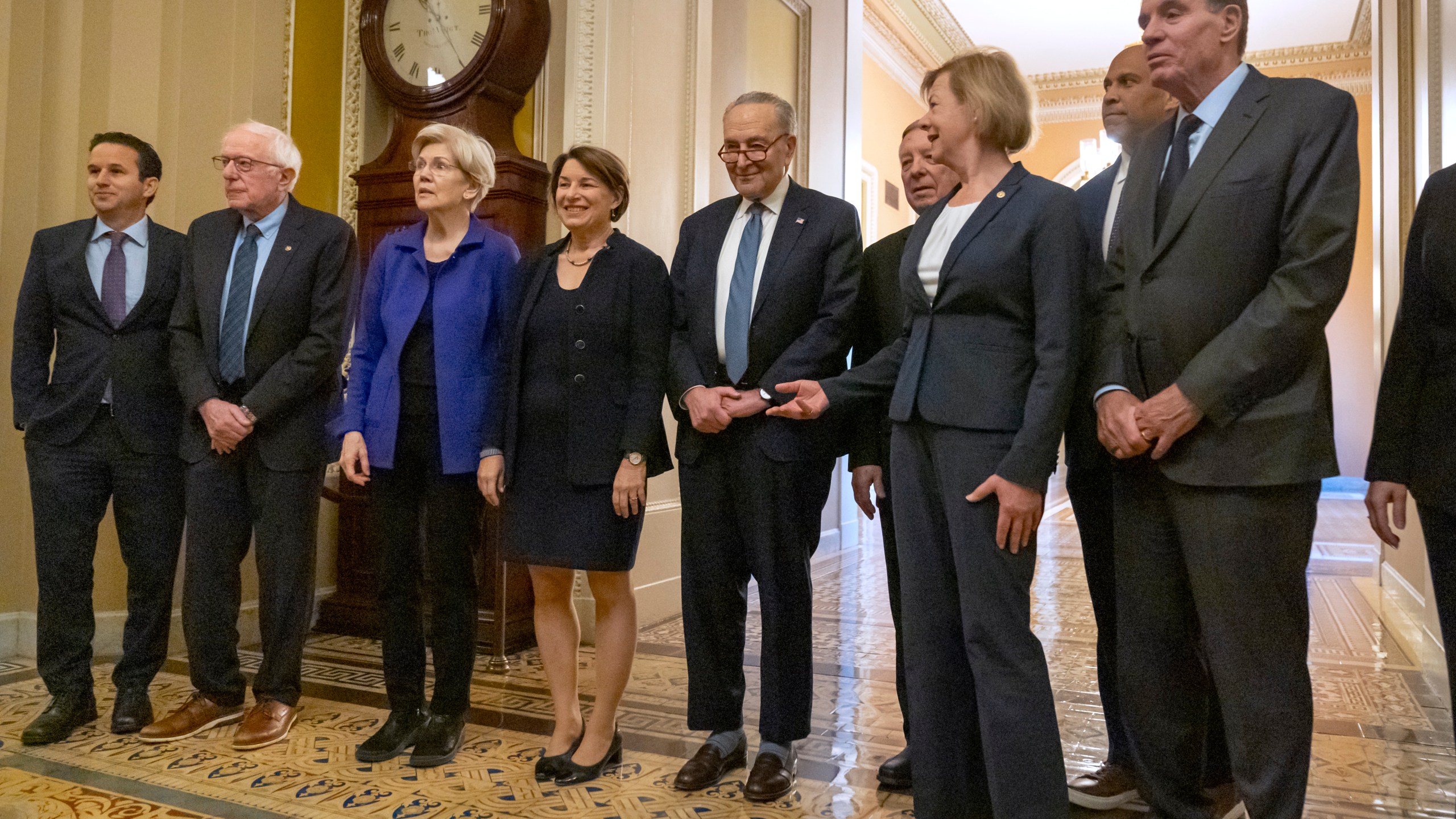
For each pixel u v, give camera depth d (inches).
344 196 169.3
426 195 96.9
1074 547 273.4
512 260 101.3
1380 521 71.4
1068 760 97.8
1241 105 65.4
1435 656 136.8
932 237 75.7
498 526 141.3
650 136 167.0
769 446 87.0
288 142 109.5
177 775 91.7
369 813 82.5
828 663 139.3
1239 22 66.5
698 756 90.8
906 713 91.1
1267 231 63.4
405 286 98.0
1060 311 67.6
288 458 104.4
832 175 235.0
